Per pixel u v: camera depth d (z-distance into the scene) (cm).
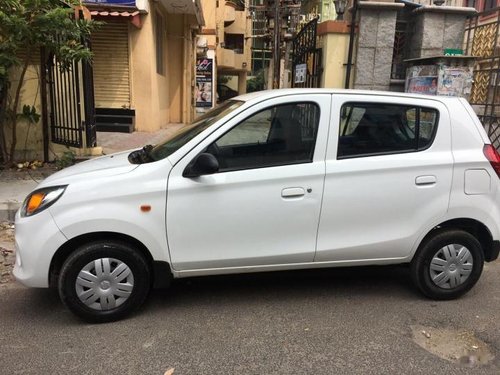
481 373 327
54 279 382
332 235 404
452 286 434
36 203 373
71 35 730
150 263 392
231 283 465
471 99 1017
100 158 457
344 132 404
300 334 373
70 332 371
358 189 400
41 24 693
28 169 822
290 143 395
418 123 416
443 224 427
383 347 356
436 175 412
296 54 1295
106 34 1363
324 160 397
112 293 380
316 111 398
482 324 395
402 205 409
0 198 665
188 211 377
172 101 1873
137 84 1393
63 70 775
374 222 408
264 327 382
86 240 377
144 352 345
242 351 348
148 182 373
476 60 956
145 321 389
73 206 365
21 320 391
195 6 1608
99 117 1377
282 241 396
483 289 466
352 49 968
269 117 393
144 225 371
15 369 323
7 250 538
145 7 1309
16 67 826
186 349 349
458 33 1022
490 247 439
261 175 385
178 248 382
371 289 459
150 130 1413
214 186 378
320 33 1078
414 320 399
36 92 851
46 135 864
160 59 1625
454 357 346
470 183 420
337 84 1056
